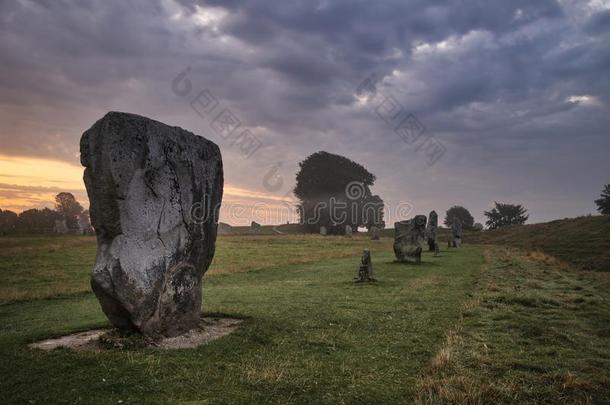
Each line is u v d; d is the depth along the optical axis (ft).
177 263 39.19
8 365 29.55
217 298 60.03
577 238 171.73
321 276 89.61
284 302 56.49
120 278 33.83
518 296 59.77
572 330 43.19
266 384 28.53
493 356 34.91
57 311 55.93
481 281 79.00
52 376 28.04
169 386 27.50
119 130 34.60
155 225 37.27
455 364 32.89
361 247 178.19
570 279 85.92
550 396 27.84
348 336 40.57
